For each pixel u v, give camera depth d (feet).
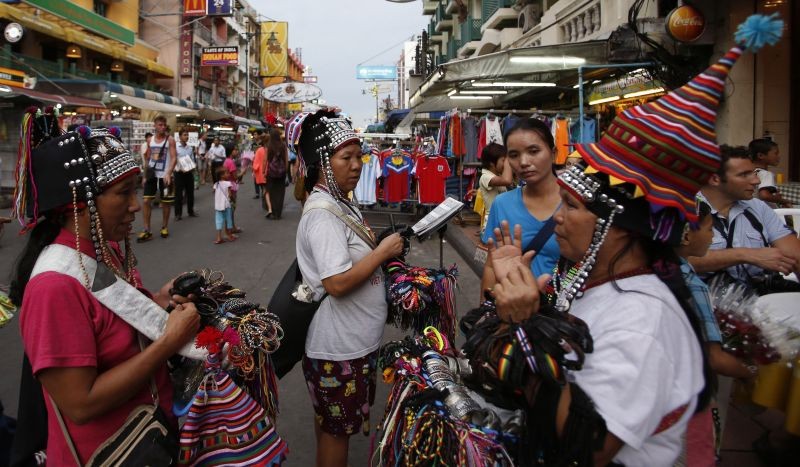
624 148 3.93
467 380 5.36
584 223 4.18
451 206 8.25
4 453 7.17
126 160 5.08
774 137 24.25
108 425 4.90
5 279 20.10
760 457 9.32
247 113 148.77
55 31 67.82
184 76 112.47
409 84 100.53
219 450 5.25
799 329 7.21
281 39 160.66
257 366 5.92
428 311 8.14
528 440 4.24
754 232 9.45
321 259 7.22
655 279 4.16
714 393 4.50
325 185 7.86
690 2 23.94
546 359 3.76
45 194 4.83
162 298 5.93
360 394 7.77
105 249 5.10
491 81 31.37
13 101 39.60
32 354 4.47
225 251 27.17
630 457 3.84
